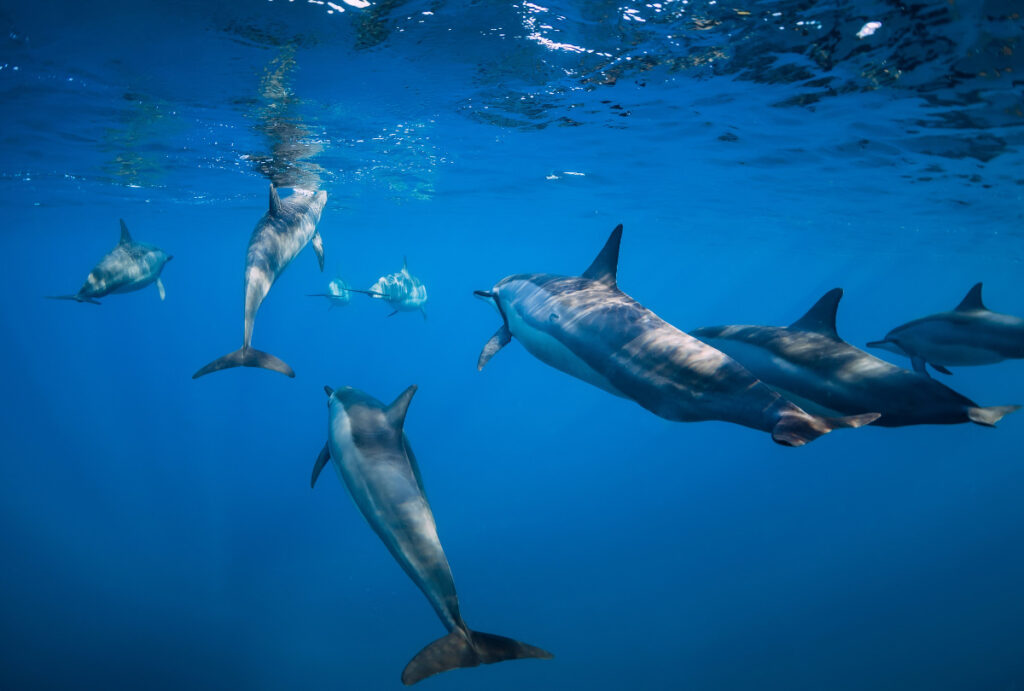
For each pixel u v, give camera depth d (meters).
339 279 15.98
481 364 4.89
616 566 19.38
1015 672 14.45
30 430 31.67
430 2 6.40
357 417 4.14
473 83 9.11
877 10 6.53
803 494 26.81
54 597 15.99
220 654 14.48
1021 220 19.27
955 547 21.48
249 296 5.62
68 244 41.12
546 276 4.91
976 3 6.20
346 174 16.61
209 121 11.12
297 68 8.37
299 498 23.81
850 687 14.05
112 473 25.28
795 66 8.25
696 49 7.74
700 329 5.27
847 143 11.90
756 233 28.38
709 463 31.53
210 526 20.98
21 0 6.21
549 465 29.81
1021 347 6.10
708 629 16.22
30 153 13.88
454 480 26.64
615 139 12.59
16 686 12.84
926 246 28.72
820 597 17.84
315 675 13.98
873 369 4.04
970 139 11.02
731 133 11.74
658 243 36.16
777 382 4.47
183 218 27.81
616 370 3.78
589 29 7.15
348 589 17.44
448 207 24.47
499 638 3.12
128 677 13.47
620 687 14.05
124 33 7.09
